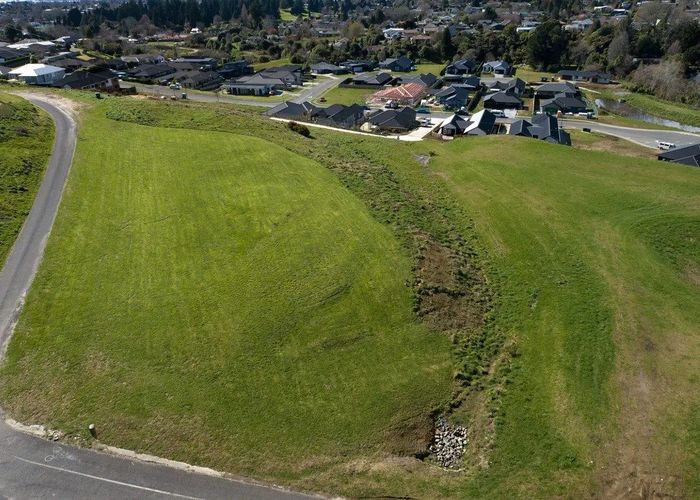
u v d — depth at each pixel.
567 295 30.27
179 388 23.41
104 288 29.47
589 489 19.52
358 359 25.34
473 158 52.03
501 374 25.17
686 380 23.97
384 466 20.62
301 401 23.06
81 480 19.52
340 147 55.75
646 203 40.12
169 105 62.72
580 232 36.59
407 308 28.53
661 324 27.56
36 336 25.95
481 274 33.19
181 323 27.00
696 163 52.16
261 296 28.97
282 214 37.25
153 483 19.50
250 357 25.09
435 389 24.08
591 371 24.84
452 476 20.45
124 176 43.06
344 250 33.19
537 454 21.05
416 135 67.62
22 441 20.89
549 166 48.50
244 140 51.66
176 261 31.94
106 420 21.86
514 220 38.88
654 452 20.69
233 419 22.09
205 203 38.81
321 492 19.48
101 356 24.92
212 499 19.00
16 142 47.00
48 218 36.44
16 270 30.81
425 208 41.09
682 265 32.69
